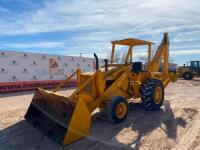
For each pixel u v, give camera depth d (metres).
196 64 26.94
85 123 5.24
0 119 7.16
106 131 5.98
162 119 7.07
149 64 8.38
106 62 7.20
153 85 7.76
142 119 7.05
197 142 5.28
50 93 5.83
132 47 8.44
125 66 7.58
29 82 14.92
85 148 4.95
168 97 11.30
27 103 10.07
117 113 6.53
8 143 5.27
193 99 10.68
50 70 16.64
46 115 5.93
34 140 5.38
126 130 6.07
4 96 12.24
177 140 5.41
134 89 7.67
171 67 28.86
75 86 17.48
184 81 22.62
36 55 15.68
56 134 5.29
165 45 9.57
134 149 4.91
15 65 14.38
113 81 7.11
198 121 6.92
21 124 6.49
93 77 6.42
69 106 5.46
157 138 5.54
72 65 18.39
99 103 6.50
